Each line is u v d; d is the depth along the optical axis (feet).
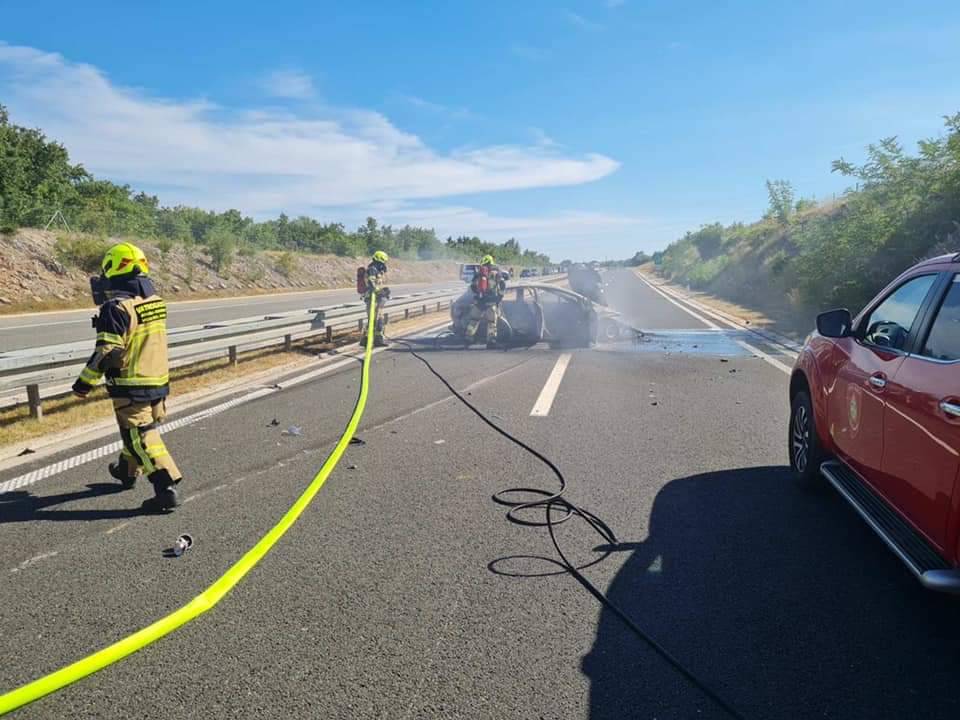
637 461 20.53
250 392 30.81
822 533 15.25
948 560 10.50
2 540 14.92
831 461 16.53
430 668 10.32
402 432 23.97
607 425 24.89
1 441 22.26
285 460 20.59
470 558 14.02
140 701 9.61
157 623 11.44
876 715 9.21
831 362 16.43
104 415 25.79
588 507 16.78
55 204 102.17
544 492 17.84
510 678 10.08
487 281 45.11
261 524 15.80
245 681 10.03
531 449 21.72
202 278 109.09
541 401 29.01
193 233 142.20
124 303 16.02
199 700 9.61
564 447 22.02
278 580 13.11
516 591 12.66
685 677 10.09
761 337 51.93
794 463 18.65
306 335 43.96
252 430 24.11
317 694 9.72
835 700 9.53
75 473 19.36
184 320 64.44
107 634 11.31
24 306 74.64
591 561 13.85
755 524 15.75
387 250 225.15
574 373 36.11
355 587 12.82
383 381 33.76
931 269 13.58
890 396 12.82
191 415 26.30
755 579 13.09
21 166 101.65
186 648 10.88
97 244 89.25
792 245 92.17
